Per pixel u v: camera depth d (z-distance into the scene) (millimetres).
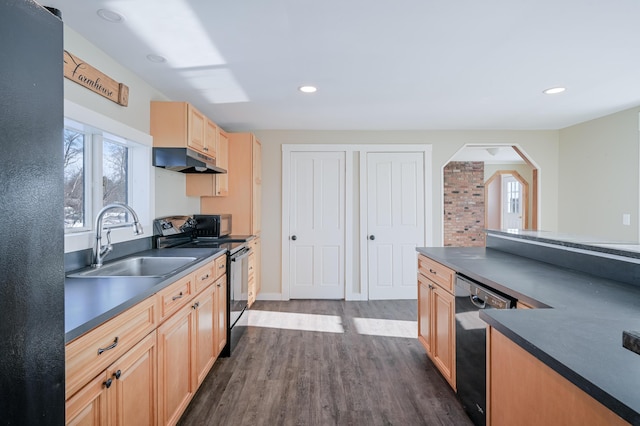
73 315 1046
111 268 1930
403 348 2697
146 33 1815
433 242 4227
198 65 2238
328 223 4207
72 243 1760
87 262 1876
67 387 936
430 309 2326
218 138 3322
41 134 655
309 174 4199
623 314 1061
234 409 1896
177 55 2084
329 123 3869
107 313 1090
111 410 1144
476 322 1647
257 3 1552
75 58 1772
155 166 2611
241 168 3727
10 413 581
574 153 3986
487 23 1744
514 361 1004
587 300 1218
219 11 1616
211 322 2234
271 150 4176
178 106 2547
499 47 2012
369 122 3836
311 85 2635
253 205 3756
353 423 1775
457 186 7250
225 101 3029
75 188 1961
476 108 3291
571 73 2422
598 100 3049
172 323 1627
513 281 1506
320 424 1770
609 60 2199
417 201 4230
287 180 4180
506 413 1055
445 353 2072
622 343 815
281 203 4176
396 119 3705
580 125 3895
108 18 1665
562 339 859
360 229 4195
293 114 3479
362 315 3549
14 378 589
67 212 1901
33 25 640
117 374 1164
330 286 4215
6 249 572
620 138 3412
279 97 2922
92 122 1862
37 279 644
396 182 4223
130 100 2311
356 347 2721
